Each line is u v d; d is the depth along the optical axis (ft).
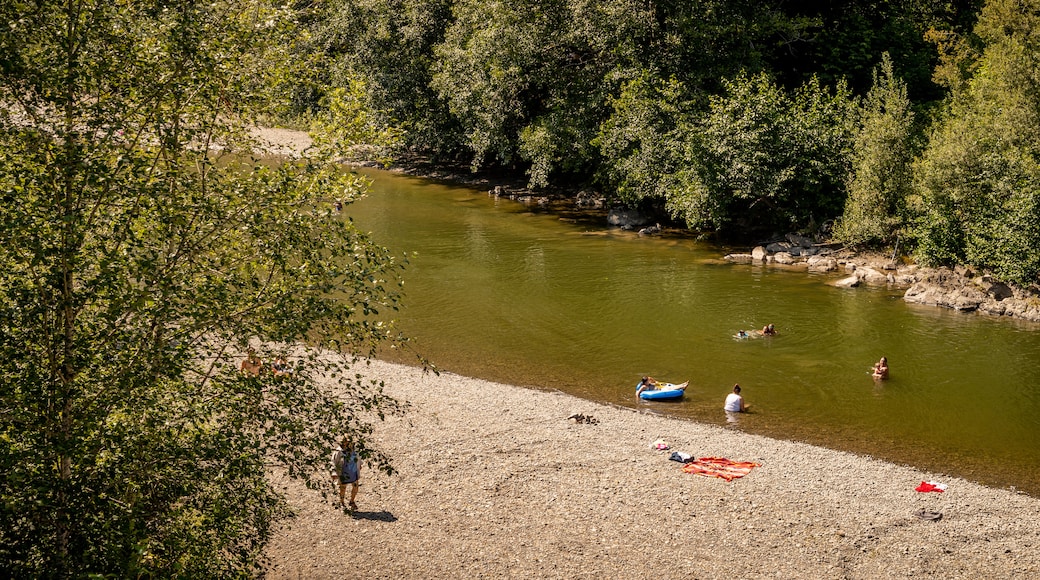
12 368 34.37
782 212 146.41
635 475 68.54
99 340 36.58
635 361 94.99
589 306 114.52
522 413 80.53
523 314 111.14
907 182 129.80
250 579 44.57
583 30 162.40
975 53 153.99
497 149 199.21
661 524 61.05
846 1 180.24
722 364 93.81
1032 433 76.43
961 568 55.83
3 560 33.12
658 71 155.94
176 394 39.19
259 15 41.09
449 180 220.43
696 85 154.81
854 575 55.01
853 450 73.46
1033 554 57.41
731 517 62.03
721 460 71.05
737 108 141.28
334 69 48.39
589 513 62.54
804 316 109.29
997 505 63.93
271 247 39.78
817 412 81.35
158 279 36.17
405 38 215.92
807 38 174.81
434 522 61.05
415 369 92.07
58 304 35.32
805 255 137.49
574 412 81.20
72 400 36.58
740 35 157.07
